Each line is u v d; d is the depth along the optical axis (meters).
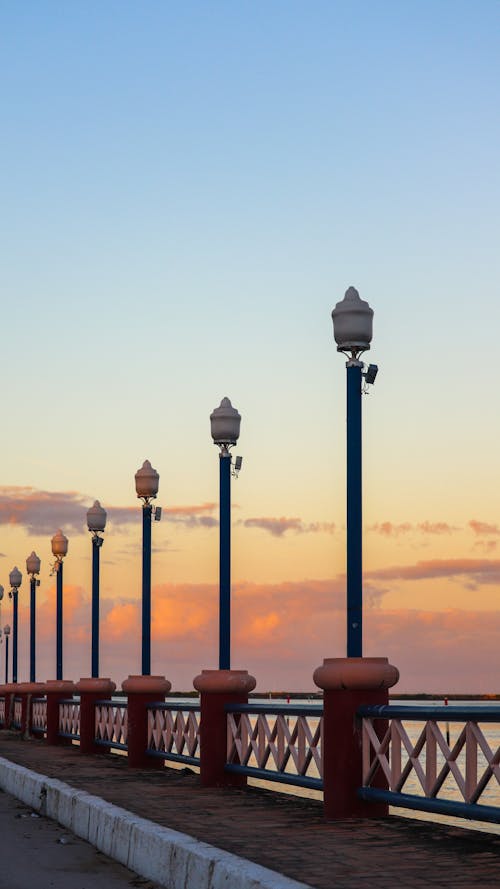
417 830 12.25
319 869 9.71
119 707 23.86
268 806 14.71
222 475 19.47
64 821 15.01
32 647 39.84
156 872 10.83
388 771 12.90
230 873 9.30
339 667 13.51
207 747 17.61
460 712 11.24
